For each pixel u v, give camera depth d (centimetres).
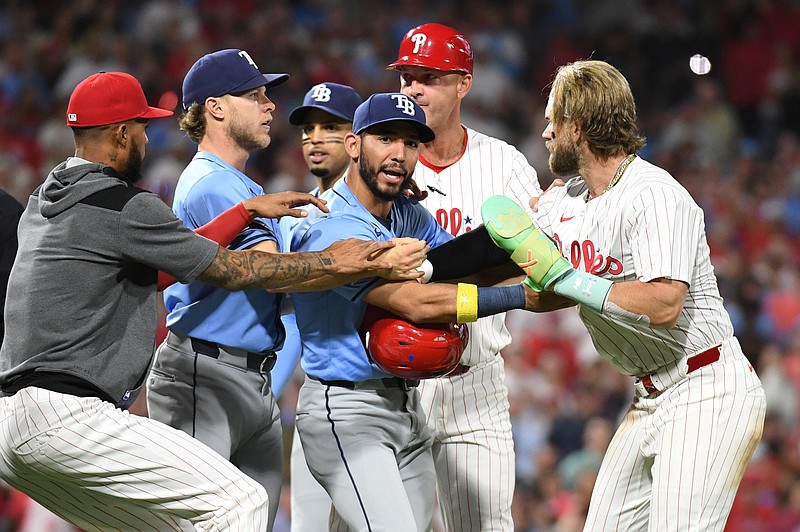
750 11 6856
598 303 1603
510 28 6669
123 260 1622
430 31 2023
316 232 1742
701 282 1688
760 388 1723
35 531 3597
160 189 3106
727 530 3819
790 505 3884
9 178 5266
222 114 1845
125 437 1595
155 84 5884
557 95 1705
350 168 1788
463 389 2011
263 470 1902
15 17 6141
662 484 1681
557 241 1756
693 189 5944
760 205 5862
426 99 2017
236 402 1795
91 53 5925
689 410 1689
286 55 6159
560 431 3962
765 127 6600
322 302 1755
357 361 1741
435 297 1669
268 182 5538
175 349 1797
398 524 1673
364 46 6309
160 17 6097
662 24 6812
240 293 1773
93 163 1661
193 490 1609
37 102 5822
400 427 1772
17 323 1609
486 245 1778
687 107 6475
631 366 1750
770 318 4997
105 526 1697
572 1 6819
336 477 1738
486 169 2075
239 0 6331
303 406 1798
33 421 1566
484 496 2012
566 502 3716
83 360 1594
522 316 4488
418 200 1909
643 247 1619
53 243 1605
